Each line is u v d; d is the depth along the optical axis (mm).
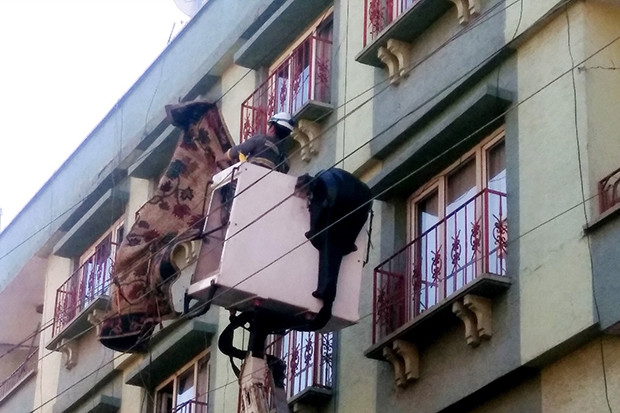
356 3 18312
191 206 16234
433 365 14664
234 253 13508
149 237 16219
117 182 23828
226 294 13586
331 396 16312
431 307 14438
